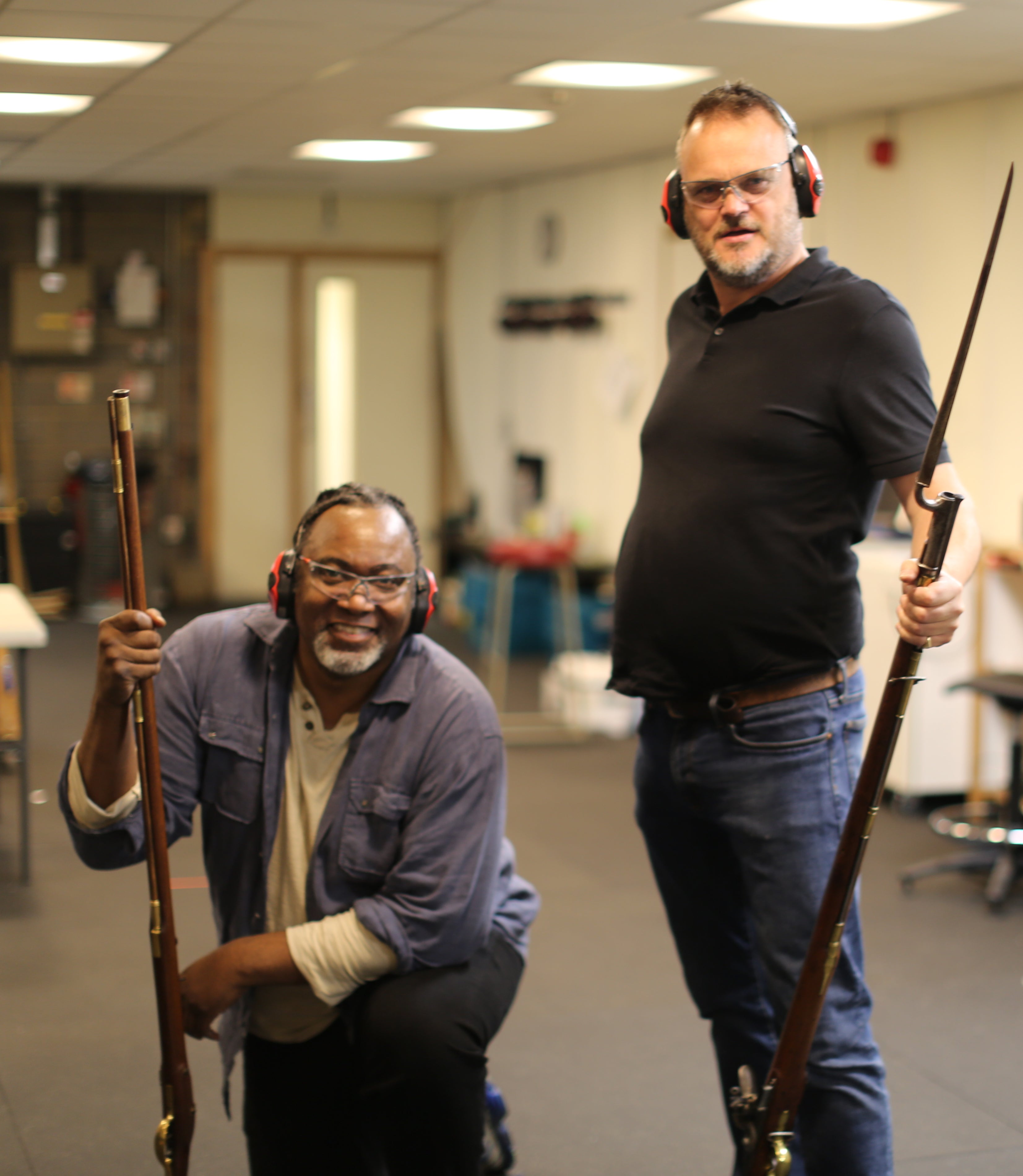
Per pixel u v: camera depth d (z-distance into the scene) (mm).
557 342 8289
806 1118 2033
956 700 5184
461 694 2035
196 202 9453
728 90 1987
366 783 2016
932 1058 3240
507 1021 3393
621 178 7531
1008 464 5125
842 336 1941
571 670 6645
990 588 5090
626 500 7559
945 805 5355
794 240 1996
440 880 1967
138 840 1980
